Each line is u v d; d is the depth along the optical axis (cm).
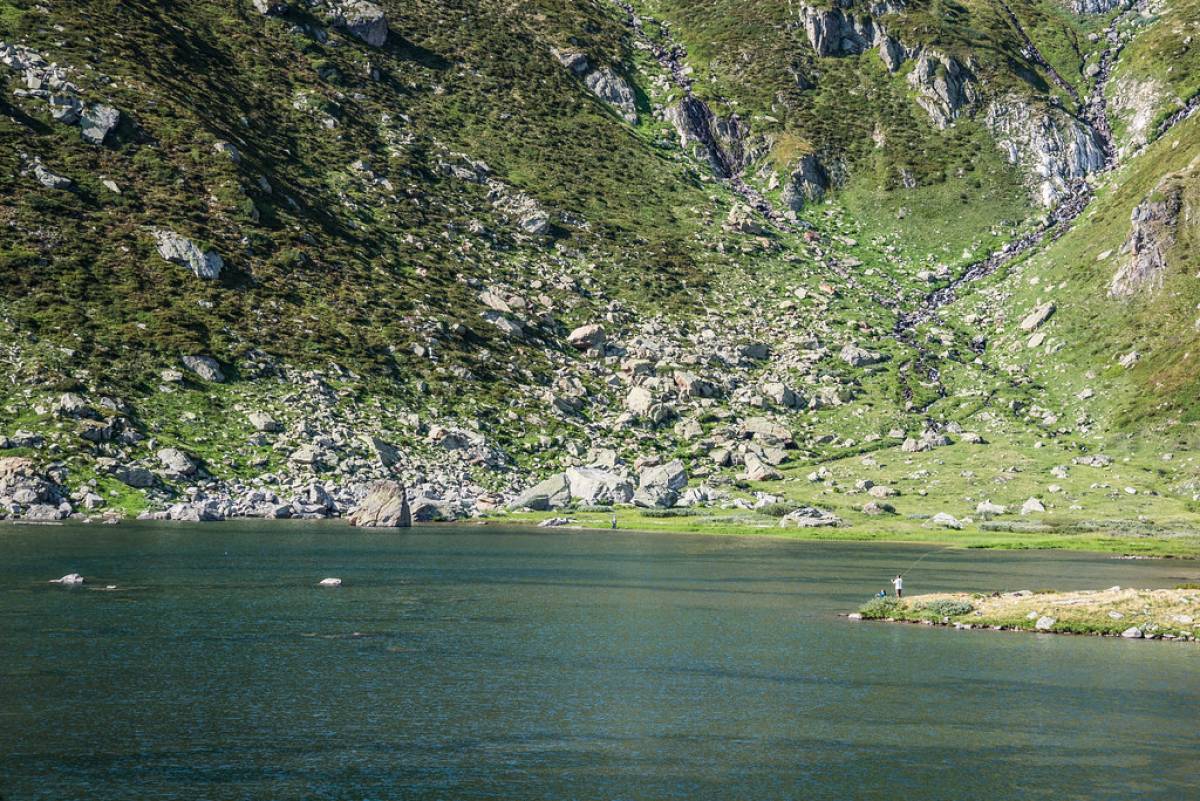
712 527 13662
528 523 14125
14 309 14225
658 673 5662
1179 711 4994
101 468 12394
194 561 9212
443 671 5597
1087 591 7956
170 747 4241
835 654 6209
